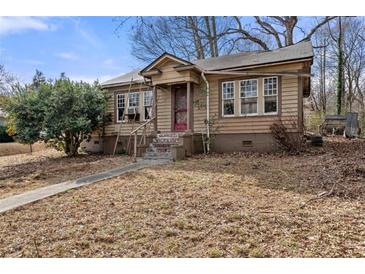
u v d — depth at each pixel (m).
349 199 5.02
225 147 11.77
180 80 11.68
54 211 4.98
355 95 25.70
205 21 23.06
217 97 12.03
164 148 11.27
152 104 13.12
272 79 11.08
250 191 5.74
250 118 11.37
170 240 3.71
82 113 12.91
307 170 7.13
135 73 15.71
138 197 5.60
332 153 9.23
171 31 23.45
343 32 24.73
